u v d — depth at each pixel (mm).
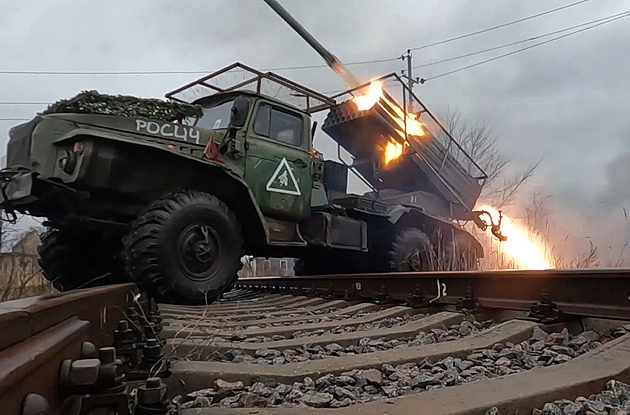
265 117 5242
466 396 1230
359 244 6367
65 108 3998
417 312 3457
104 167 3814
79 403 810
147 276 3867
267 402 1372
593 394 1365
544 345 2160
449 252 7504
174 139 4414
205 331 2598
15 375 508
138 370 1472
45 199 3977
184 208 4020
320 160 6168
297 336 2746
